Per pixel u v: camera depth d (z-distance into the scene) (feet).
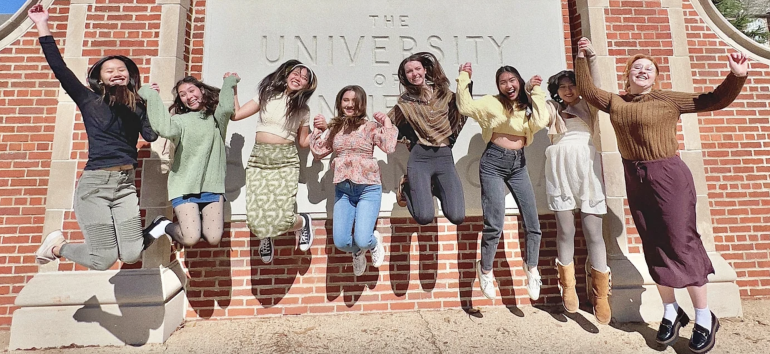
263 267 10.38
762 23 32.37
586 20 11.21
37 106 10.56
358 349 8.41
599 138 10.60
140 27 10.23
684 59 11.03
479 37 11.44
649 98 8.25
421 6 11.47
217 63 10.84
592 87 8.57
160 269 9.28
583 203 9.12
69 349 8.55
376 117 8.75
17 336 8.60
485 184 9.09
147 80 9.98
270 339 8.95
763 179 11.46
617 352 8.25
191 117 8.68
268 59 10.97
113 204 8.07
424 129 8.97
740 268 11.09
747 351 8.07
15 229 10.12
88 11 10.19
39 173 10.37
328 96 10.92
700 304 8.07
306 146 9.68
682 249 7.89
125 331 8.79
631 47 11.02
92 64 9.98
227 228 10.43
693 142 10.71
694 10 11.82
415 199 8.87
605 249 10.05
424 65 9.44
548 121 8.88
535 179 11.05
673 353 8.21
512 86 8.71
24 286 9.25
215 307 10.12
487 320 9.87
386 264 10.66
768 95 11.78
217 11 11.07
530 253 9.09
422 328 9.43
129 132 8.21
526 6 11.68
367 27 11.29
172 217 9.84
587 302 10.81
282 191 9.05
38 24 7.55
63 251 7.99
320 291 10.43
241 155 10.55
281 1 11.25
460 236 10.91
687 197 7.90
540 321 9.78
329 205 10.62
